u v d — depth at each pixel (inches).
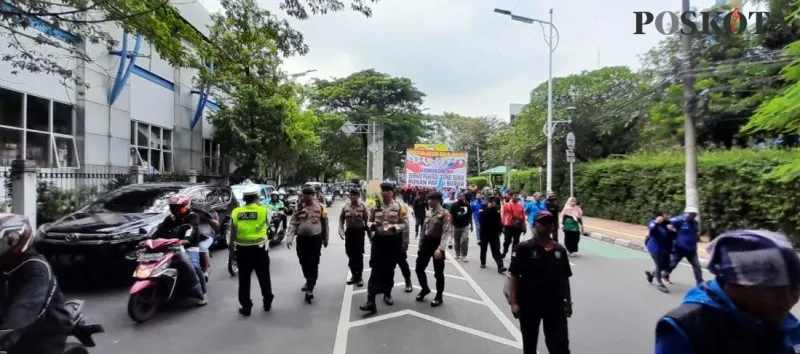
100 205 361.4
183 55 434.6
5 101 498.0
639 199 805.2
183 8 865.5
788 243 60.4
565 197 1159.6
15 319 105.8
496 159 1892.2
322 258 441.4
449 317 248.2
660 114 747.4
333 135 1939.0
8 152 501.4
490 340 211.6
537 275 163.8
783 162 483.8
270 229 504.1
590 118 1057.5
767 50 592.1
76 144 598.5
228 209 481.7
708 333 62.1
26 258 113.3
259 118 954.1
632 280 358.3
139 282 235.8
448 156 852.6
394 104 2265.0
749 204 524.7
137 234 306.3
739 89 572.1
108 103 655.1
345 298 288.2
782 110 305.3
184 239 264.7
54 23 365.1
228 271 368.5
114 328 226.7
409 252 499.5
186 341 208.7
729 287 63.1
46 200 461.1
